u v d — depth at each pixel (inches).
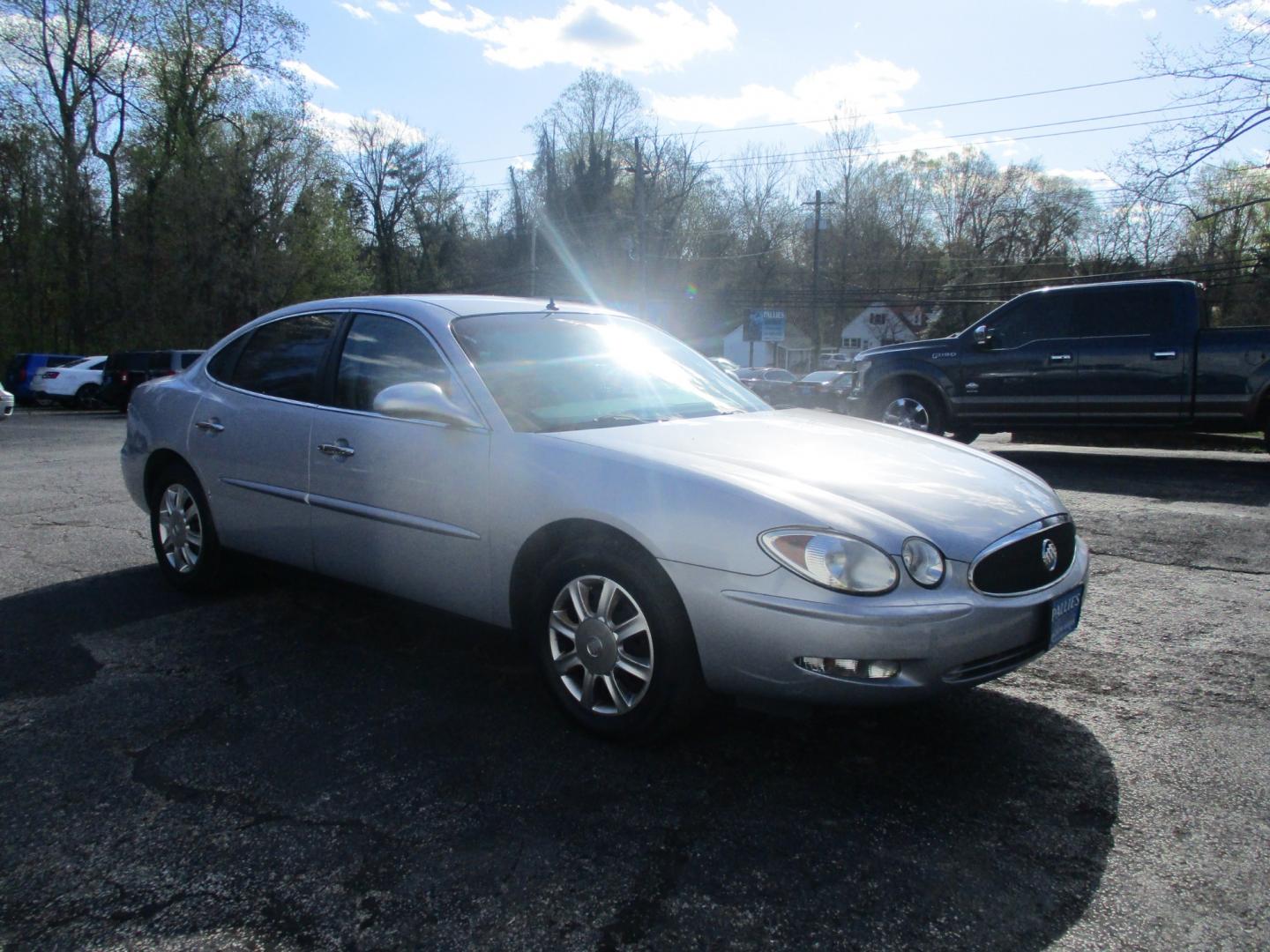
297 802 110.0
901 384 429.4
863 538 107.4
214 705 139.0
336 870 96.3
